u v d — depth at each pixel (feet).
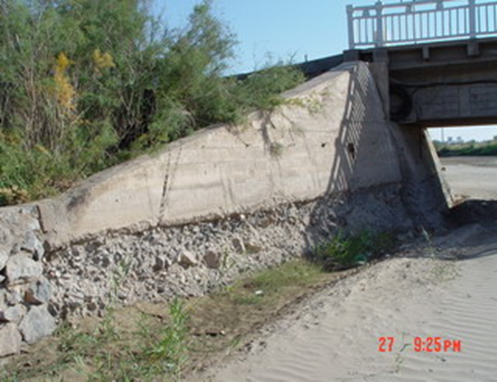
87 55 31.01
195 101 34.96
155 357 20.34
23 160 25.86
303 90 43.06
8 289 21.43
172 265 29.01
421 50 53.72
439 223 54.95
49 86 27.68
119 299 25.81
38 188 24.91
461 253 36.58
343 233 41.96
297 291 30.96
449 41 52.49
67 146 28.09
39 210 23.15
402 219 50.96
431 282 28.19
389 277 30.53
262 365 19.52
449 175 126.31
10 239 21.77
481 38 51.44
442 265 32.42
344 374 17.94
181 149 30.27
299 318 24.47
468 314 22.43
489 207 64.54
